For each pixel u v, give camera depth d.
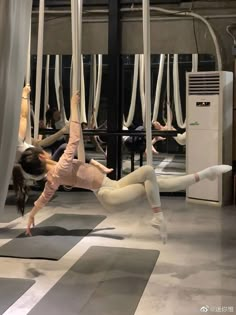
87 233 5.28
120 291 3.59
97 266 4.17
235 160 7.01
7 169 3.01
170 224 5.70
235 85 6.91
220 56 7.23
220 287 3.67
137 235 5.21
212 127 6.73
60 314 3.17
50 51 7.98
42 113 7.98
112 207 3.88
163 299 3.43
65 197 7.38
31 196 7.23
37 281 3.79
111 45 7.52
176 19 7.54
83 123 7.69
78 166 4.05
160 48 7.63
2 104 2.84
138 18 7.57
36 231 5.34
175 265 4.20
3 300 3.39
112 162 7.55
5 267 4.12
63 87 8.05
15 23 2.87
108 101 7.56
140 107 7.68
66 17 7.87
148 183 3.71
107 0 7.60
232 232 5.34
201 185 6.85
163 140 7.78
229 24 7.36
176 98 7.61
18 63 2.95
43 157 4.13
